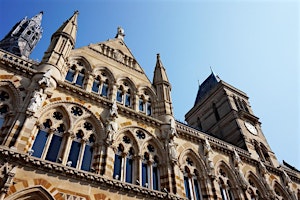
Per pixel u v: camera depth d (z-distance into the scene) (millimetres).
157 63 33188
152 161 21297
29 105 16828
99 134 19797
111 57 28188
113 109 21297
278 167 33781
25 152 14875
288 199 29719
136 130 22328
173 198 18562
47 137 17438
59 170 15172
